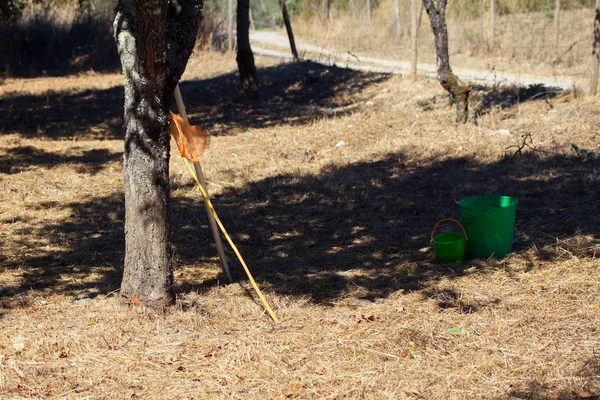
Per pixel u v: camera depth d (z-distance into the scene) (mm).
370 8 27500
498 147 9805
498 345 4504
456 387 4020
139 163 5043
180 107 5539
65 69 23734
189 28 5125
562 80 14352
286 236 7297
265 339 4742
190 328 4941
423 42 22234
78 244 7168
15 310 5395
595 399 3775
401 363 4344
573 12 22938
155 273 5195
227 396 4020
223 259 6012
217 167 10344
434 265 6129
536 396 3852
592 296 5121
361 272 6090
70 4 26766
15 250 6941
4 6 22047
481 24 21734
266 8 37750
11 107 16578
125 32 4902
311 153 10922
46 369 4352
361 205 8125
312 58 22594
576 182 8008
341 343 4637
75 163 11086
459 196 8055
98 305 5371
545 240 6445
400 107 13484
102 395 4055
